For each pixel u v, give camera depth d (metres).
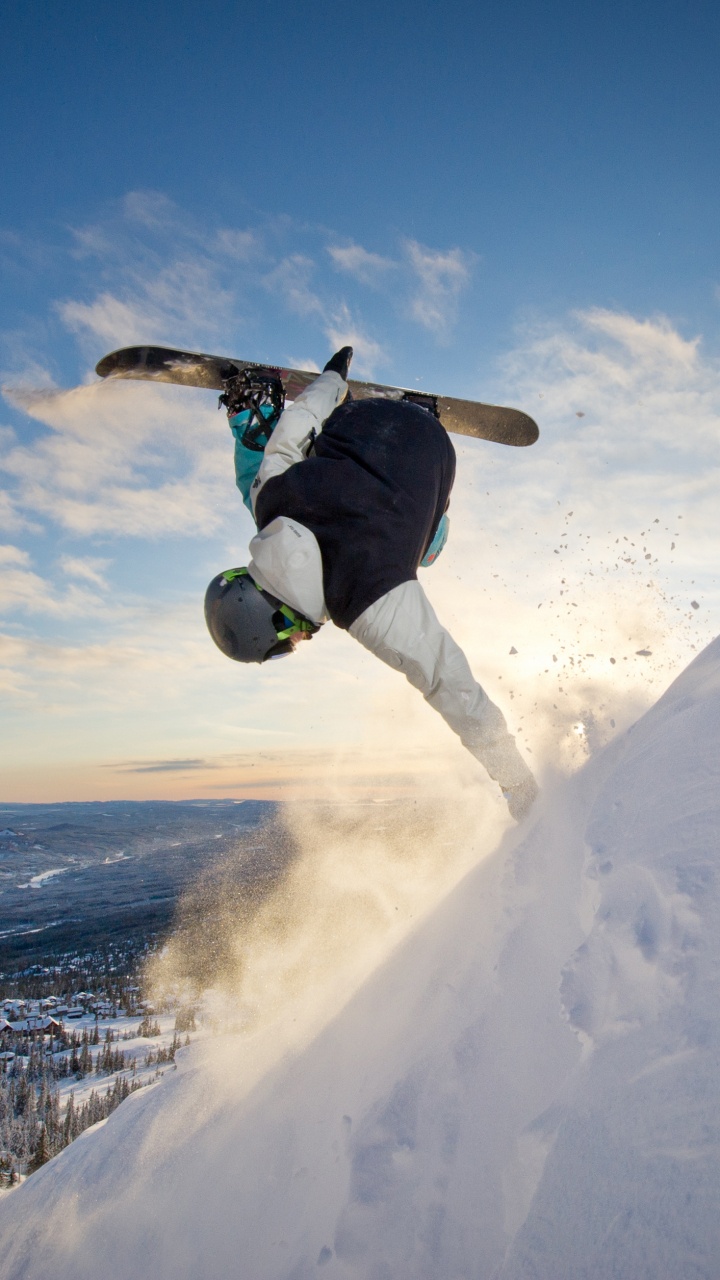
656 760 1.83
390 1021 2.24
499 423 3.56
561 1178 1.10
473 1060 1.71
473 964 2.09
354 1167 1.67
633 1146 1.04
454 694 2.18
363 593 2.08
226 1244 2.09
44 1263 2.59
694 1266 0.85
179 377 3.32
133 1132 3.07
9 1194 3.24
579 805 2.25
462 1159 1.52
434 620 2.14
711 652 2.30
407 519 2.17
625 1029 1.25
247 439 2.77
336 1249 1.56
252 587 2.27
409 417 2.36
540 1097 1.50
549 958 1.79
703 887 1.31
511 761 2.36
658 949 1.29
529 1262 1.02
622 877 1.54
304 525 2.15
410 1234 1.48
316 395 2.45
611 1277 0.92
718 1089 1.00
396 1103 1.75
